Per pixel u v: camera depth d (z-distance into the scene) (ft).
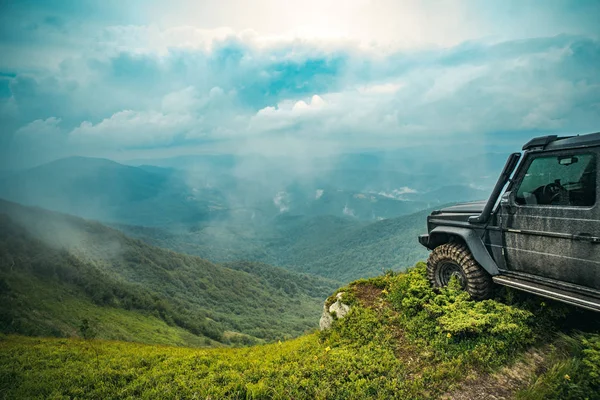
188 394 17.84
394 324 20.99
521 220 17.02
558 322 16.67
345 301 25.62
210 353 27.37
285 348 25.58
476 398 13.93
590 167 14.51
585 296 14.56
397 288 23.91
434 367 16.06
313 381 16.51
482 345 16.14
